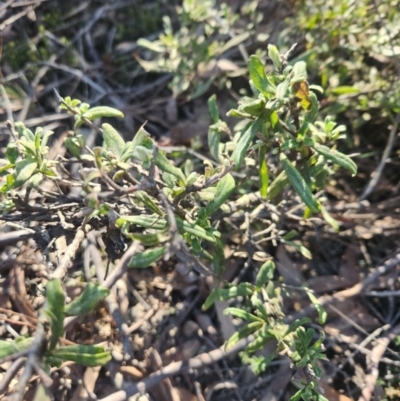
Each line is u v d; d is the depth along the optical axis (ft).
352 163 4.11
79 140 3.74
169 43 6.87
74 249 3.80
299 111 4.17
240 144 3.91
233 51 7.25
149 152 3.54
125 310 5.55
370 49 6.37
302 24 6.66
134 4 8.04
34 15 7.54
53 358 3.00
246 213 5.33
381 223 6.22
